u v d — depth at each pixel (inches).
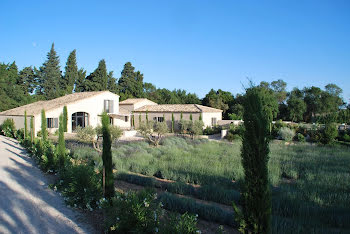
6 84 1891.0
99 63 2331.4
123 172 459.5
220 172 458.3
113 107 1433.3
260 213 176.2
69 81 2427.4
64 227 253.4
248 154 184.4
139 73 2672.2
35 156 603.5
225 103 2292.1
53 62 2443.4
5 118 1369.3
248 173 183.5
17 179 429.7
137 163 526.6
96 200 300.0
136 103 1676.9
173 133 1333.7
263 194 177.2
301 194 339.0
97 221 269.0
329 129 879.1
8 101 1768.0
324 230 236.7
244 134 188.9
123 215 225.6
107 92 1397.6
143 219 221.0
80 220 271.0
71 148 703.1
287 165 519.8
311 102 1994.3
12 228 249.8
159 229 215.9
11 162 574.9
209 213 279.6
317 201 314.5
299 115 1904.5
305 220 262.4
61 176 398.9
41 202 323.3
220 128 1331.2
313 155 644.7
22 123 1181.1
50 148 555.5
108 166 303.0
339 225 255.4
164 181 434.6
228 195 334.3
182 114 1408.7
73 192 315.9
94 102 1330.0
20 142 929.5
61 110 1170.0
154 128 1009.5
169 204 302.0
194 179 429.7
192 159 575.5
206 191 351.9
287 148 767.1
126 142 877.8
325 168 499.2
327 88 2063.2
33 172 482.0
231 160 571.2
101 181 323.3
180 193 366.9
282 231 229.9
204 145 842.8
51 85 2357.3
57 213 289.1
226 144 880.9
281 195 331.3
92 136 655.8
